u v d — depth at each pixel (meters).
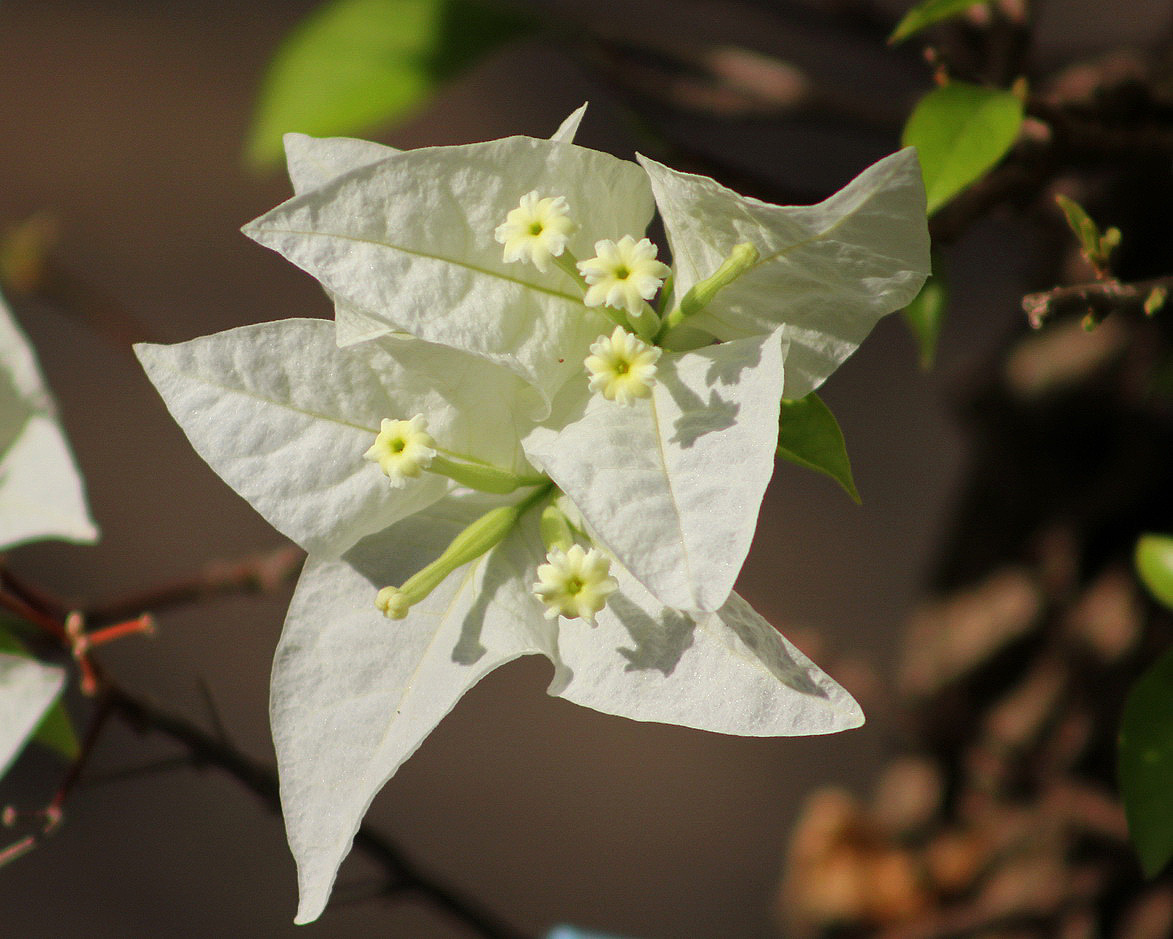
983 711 0.72
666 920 1.04
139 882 1.08
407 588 0.53
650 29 1.02
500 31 0.60
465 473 0.54
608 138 1.09
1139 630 0.67
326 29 0.59
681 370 0.53
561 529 0.54
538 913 1.05
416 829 1.10
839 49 1.00
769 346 0.53
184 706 1.07
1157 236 0.62
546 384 0.54
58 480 0.56
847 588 1.08
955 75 0.56
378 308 0.53
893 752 0.81
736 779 1.10
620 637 0.53
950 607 0.75
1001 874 0.71
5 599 0.57
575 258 0.54
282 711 0.54
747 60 0.62
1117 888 0.67
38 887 1.07
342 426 0.54
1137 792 0.55
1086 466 0.70
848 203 0.53
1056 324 0.69
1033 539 0.72
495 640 0.54
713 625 0.53
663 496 0.52
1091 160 0.57
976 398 0.72
